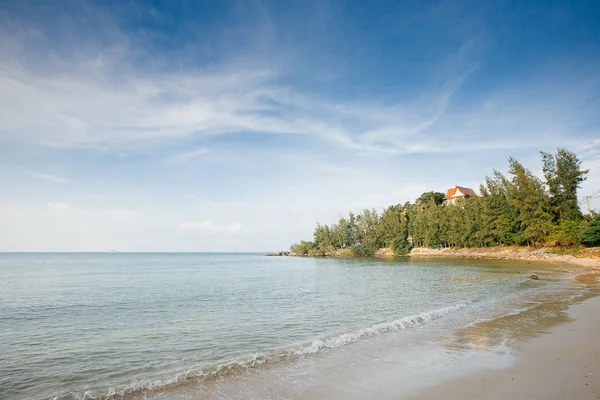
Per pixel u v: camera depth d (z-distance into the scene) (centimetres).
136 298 2825
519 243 8425
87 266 9275
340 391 905
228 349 1358
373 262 9325
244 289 3412
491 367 1046
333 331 1622
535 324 1589
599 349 1178
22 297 2941
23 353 1342
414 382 952
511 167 8275
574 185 7469
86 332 1677
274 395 891
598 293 2484
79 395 942
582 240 6475
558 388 866
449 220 10331
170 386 973
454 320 1734
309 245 17950
